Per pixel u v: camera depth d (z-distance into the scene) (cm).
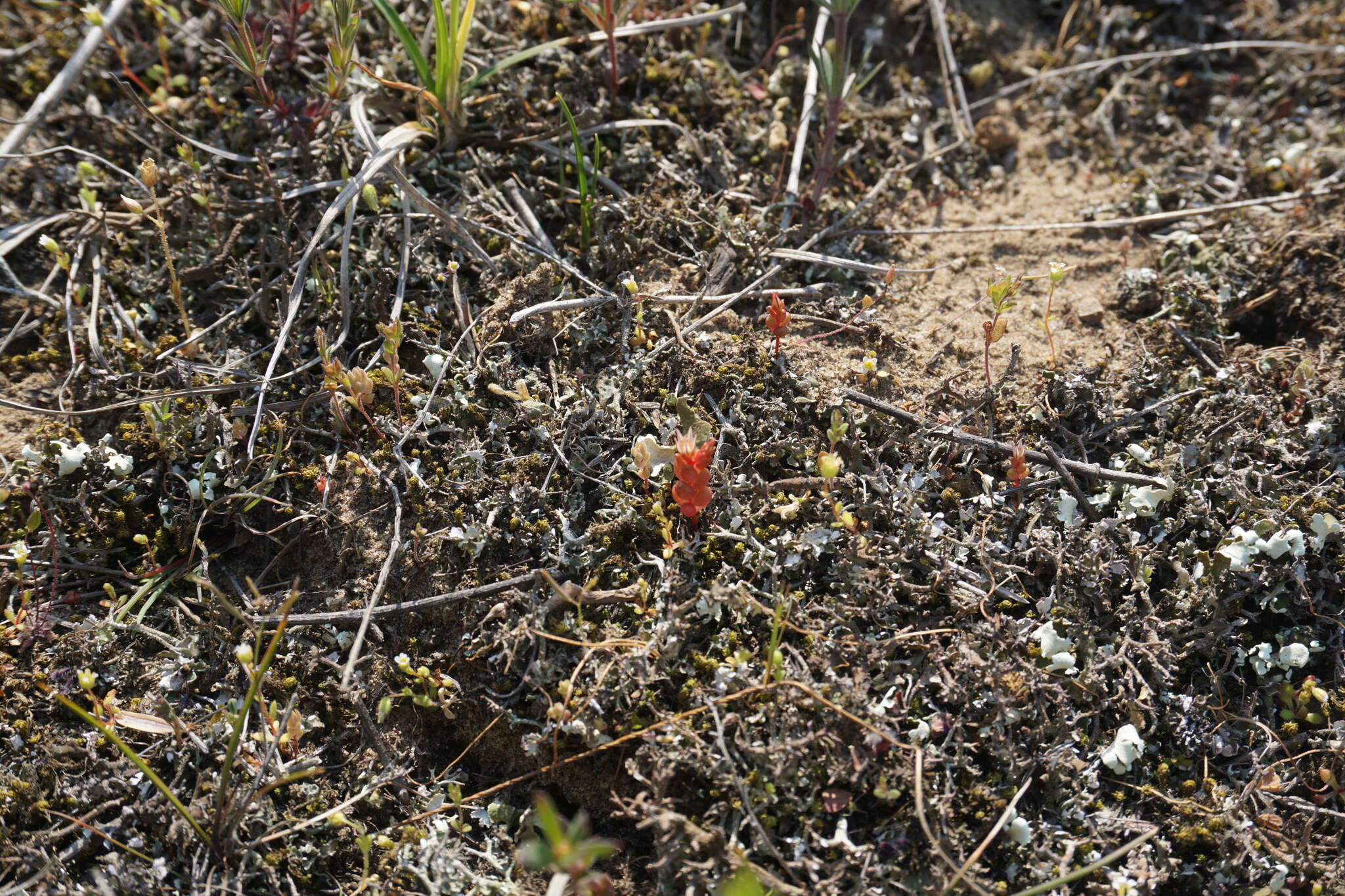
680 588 221
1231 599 231
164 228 259
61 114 295
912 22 341
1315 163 312
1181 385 262
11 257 279
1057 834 205
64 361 264
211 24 311
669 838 199
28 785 209
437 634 225
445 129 287
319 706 222
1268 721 226
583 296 266
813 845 200
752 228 281
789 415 244
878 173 310
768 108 313
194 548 240
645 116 300
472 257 271
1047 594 231
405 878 205
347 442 250
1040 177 319
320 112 277
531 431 244
